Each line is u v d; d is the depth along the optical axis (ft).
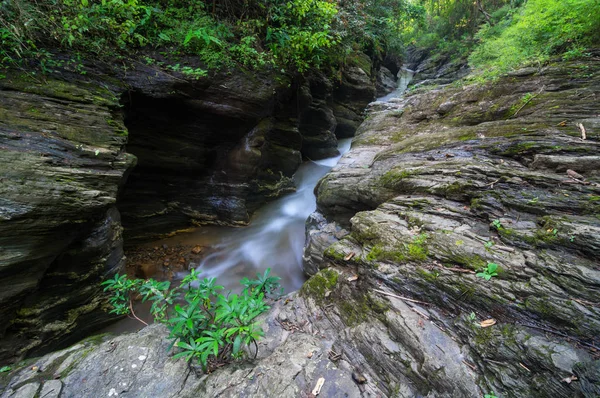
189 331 8.97
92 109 14.49
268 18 22.57
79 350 9.98
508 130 14.75
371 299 10.10
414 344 8.24
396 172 15.51
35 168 11.16
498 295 8.14
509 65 21.26
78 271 13.00
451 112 21.86
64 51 14.83
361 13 36.14
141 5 17.48
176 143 21.03
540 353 6.83
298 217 27.04
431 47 71.31
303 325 10.91
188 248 22.08
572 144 11.53
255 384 8.04
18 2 12.68
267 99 21.99
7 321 10.74
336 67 36.94
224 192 24.11
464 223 10.95
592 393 5.91
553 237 8.55
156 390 8.16
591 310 6.95
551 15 19.02
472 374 7.25
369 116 29.43
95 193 12.39
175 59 18.51
